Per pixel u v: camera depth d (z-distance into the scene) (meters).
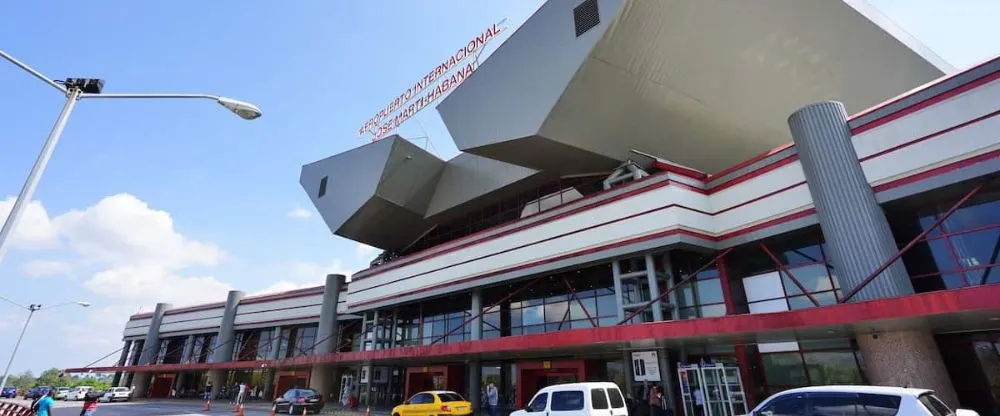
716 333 15.13
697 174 22.20
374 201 32.66
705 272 21.92
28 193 8.86
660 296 20.27
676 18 19.08
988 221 15.11
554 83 20.56
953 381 15.78
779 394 8.95
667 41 19.80
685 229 20.25
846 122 17.58
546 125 21.38
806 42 21.27
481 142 23.78
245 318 52.34
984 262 14.99
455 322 33.03
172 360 57.50
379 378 37.28
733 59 21.17
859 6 21.02
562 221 24.45
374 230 37.16
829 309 13.12
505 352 23.47
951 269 15.75
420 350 24.66
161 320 60.28
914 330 14.62
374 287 36.91
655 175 21.39
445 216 35.28
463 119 24.88
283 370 46.81
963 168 14.52
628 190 22.14
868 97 24.58
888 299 12.17
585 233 23.20
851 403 8.08
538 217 25.73
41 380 126.19
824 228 16.95
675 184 21.02
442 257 31.12
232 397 48.28
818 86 23.34
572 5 20.19
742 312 20.75
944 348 16.22
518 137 22.19
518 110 22.19
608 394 13.43
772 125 25.02
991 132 14.19
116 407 38.09
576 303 25.86
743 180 20.86
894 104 16.41
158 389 55.94
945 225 16.14
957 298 11.11
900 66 23.83
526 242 25.89
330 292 45.84
